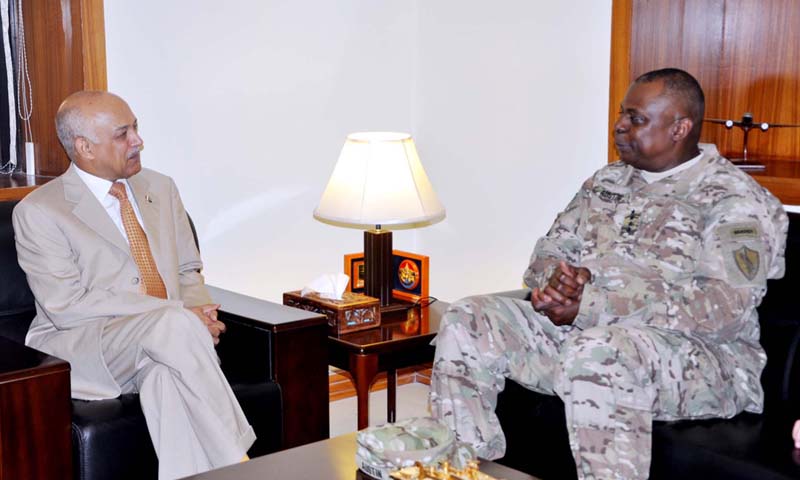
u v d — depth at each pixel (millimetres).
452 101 3531
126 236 2467
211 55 3129
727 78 3066
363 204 2676
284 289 3438
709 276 2129
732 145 3096
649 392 2010
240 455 2133
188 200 3150
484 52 3381
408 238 3781
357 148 2729
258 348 2398
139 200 2533
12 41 3090
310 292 2791
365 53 3510
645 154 2289
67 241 2363
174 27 3039
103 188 2453
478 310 2242
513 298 2402
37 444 1970
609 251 2305
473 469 1514
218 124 3178
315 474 1627
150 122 3031
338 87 3453
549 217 3229
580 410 1959
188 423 2178
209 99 3145
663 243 2232
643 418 1951
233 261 3287
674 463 1941
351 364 2562
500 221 3414
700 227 2217
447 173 3602
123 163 2424
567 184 3154
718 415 2088
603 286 2252
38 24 2994
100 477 2053
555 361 2285
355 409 3455
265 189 3324
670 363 2039
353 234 3598
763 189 2242
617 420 1941
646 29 2869
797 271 2205
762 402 2133
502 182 3385
